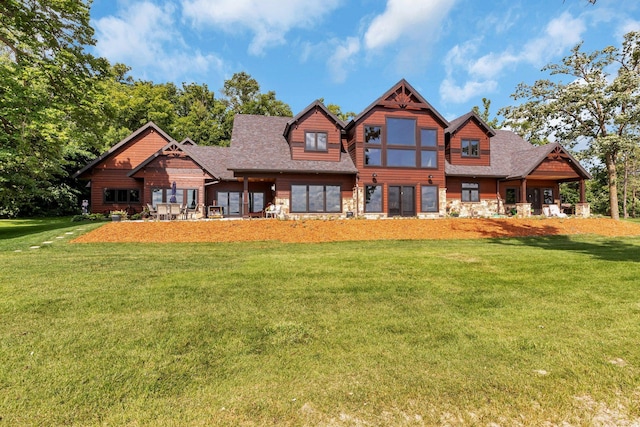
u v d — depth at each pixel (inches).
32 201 998.4
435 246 431.2
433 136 817.5
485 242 478.6
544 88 936.3
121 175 889.5
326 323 158.9
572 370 116.4
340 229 553.3
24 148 524.4
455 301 191.5
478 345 135.7
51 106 555.8
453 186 876.0
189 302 186.7
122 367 118.3
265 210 813.9
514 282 231.1
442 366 119.6
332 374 114.8
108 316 164.7
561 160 856.9
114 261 303.0
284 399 101.2
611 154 869.8
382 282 231.1
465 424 90.7
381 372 115.9
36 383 108.1
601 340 139.1
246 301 189.5
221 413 95.0
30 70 526.3
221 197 872.9
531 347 133.6
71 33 611.8
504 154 944.9
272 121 879.1
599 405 98.3
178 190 810.2
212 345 135.6
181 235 495.2
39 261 298.2
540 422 91.5
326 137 788.0
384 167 788.6
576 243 461.1
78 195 1123.9
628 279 236.5
